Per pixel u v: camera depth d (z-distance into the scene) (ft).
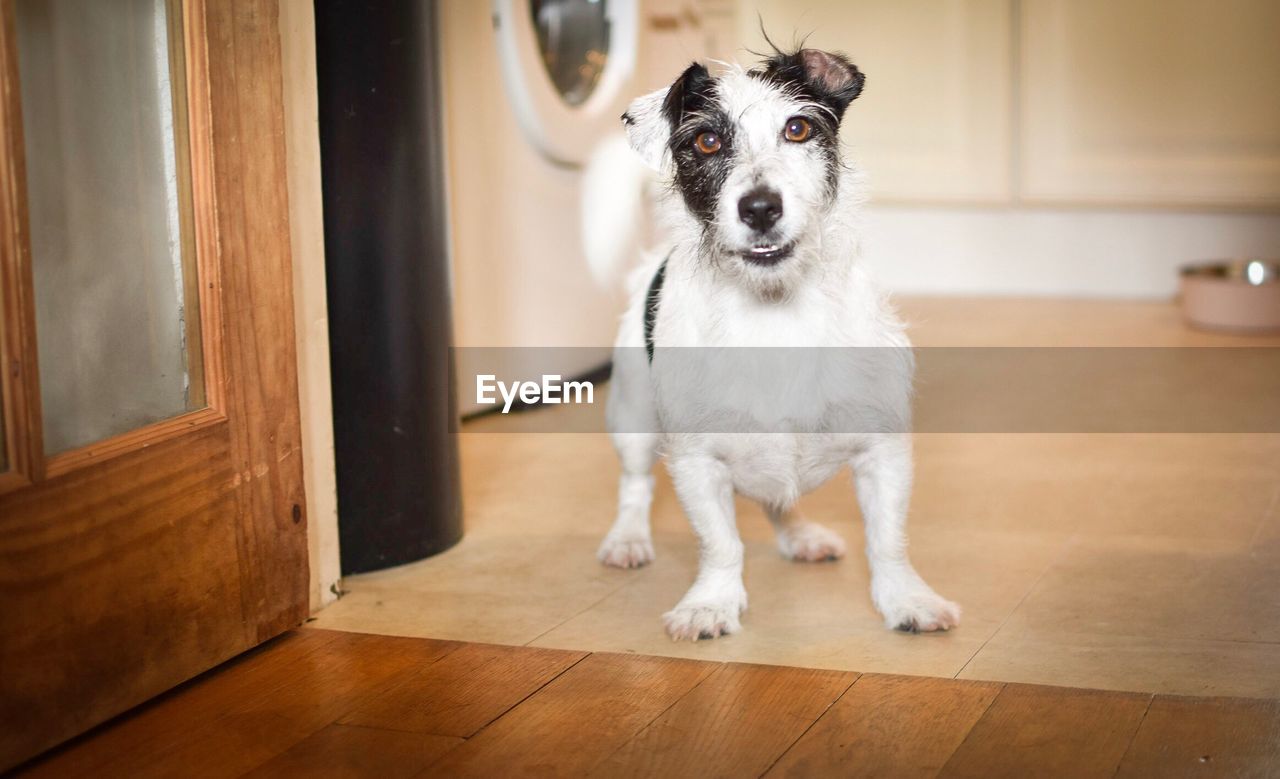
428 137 8.82
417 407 8.81
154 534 6.44
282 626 7.41
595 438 12.30
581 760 5.90
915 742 5.96
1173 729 6.00
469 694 6.65
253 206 6.97
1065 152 18.03
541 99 12.84
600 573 8.63
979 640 7.22
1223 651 6.97
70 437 6.18
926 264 19.33
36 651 5.84
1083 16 17.53
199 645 6.78
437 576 8.63
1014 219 18.72
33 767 5.91
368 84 8.37
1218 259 17.88
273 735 6.22
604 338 14.48
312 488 7.93
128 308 6.56
